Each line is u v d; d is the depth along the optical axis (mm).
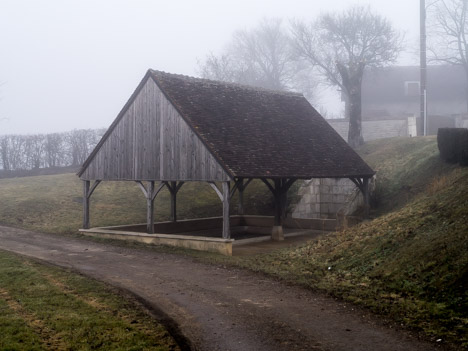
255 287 13281
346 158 24906
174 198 25500
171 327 9852
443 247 12703
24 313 10531
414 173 26578
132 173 22438
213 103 22641
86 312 10727
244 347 8711
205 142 19766
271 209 29469
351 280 13344
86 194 24141
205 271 15602
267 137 22641
